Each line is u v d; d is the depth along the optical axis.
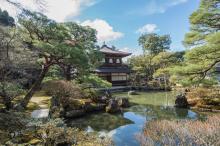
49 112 13.59
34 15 7.58
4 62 8.88
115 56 41.88
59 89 15.83
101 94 21.69
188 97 21.77
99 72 37.12
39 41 13.16
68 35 14.92
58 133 8.25
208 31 15.86
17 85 11.23
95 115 16.55
